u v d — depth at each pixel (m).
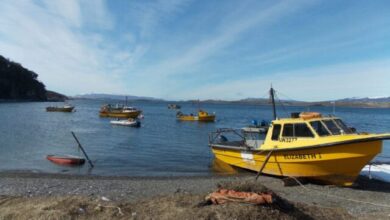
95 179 15.35
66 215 7.84
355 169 12.96
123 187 13.47
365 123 68.38
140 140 34.69
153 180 15.30
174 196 9.47
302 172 14.09
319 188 13.40
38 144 29.36
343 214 9.33
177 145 30.88
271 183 14.44
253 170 16.66
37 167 19.27
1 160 21.30
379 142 12.45
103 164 20.75
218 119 77.31
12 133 37.78
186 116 68.56
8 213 8.09
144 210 8.25
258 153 15.71
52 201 8.90
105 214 8.06
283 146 14.57
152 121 66.88
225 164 19.80
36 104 152.38
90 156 23.73
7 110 94.44
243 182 8.77
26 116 72.00
